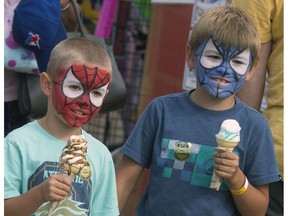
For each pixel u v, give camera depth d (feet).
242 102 11.74
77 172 9.91
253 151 11.33
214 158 10.82
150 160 11.75
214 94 11.19
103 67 10.75
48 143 10.64
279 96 12.42
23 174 10.43
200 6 17.56
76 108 10.64
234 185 10.89
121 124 25.79
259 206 11.28
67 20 16.80
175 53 18.84
